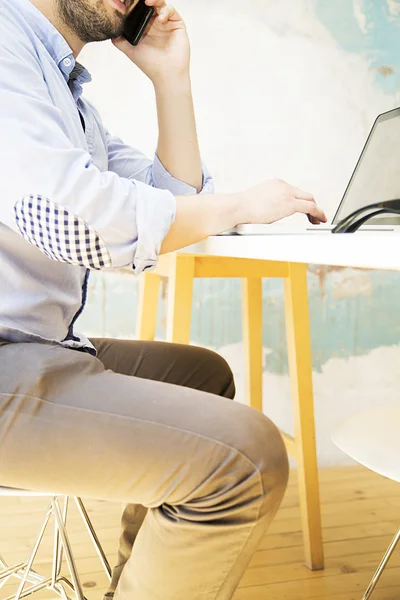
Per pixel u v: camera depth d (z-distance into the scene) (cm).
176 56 137
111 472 79
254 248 88
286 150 239
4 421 80
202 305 234
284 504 211
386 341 254
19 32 102
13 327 96
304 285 170
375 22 244
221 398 85
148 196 94
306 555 171
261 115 236
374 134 132
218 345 237
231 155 234
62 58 110
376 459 97
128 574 85
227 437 78
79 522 193
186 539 79
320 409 248
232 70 231
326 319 247
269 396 241
